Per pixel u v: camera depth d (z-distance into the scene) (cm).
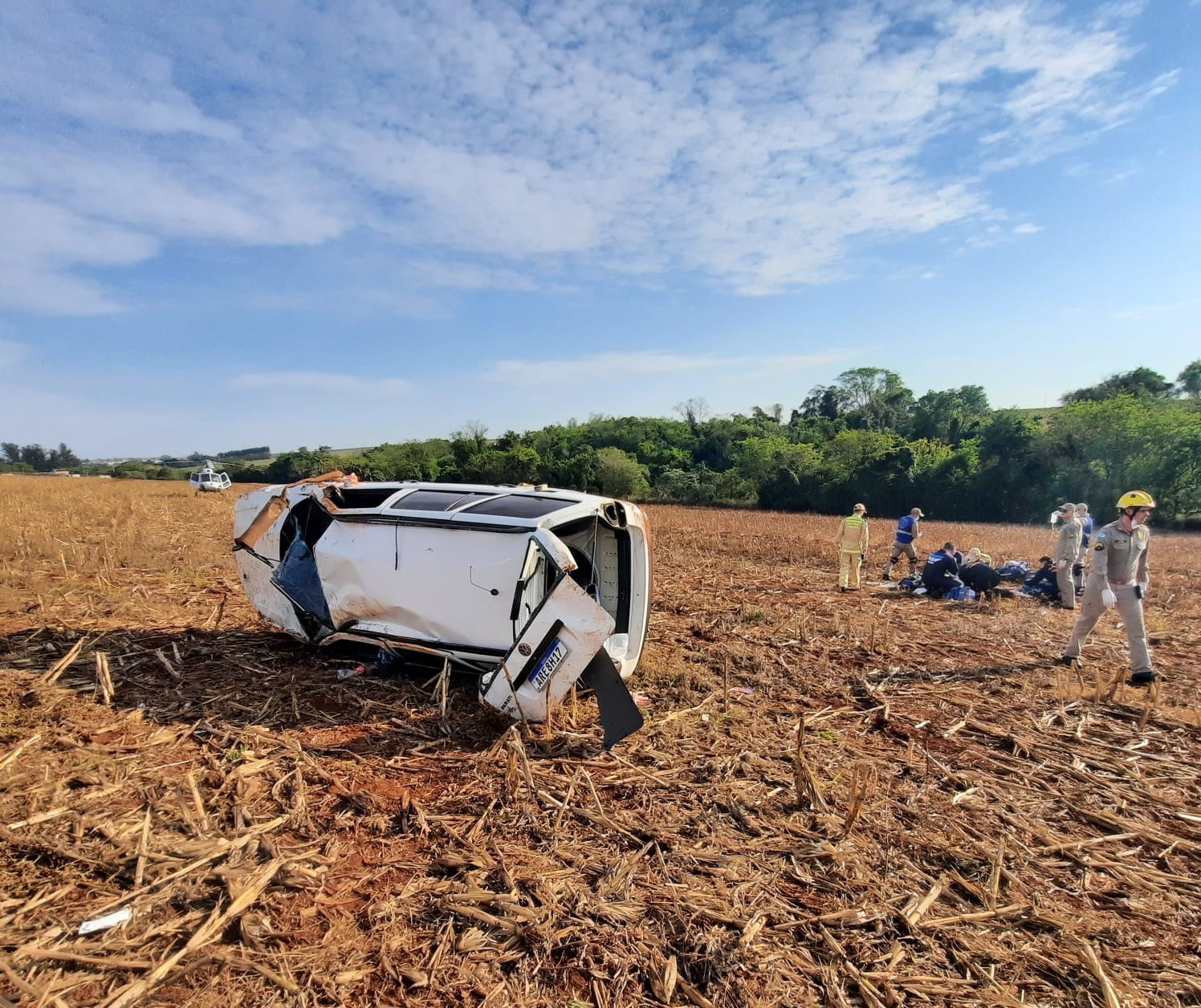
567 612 475
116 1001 243
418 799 408
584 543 670
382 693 570
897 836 393
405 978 267
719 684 657
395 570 564
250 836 350
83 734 468
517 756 452
